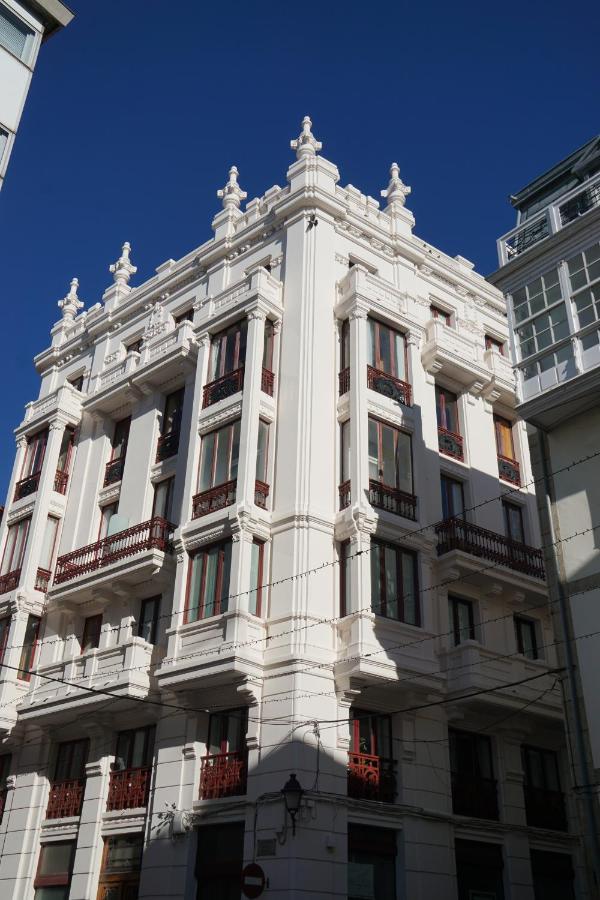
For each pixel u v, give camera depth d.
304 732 19.14
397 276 28.17
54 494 28.69
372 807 19.50
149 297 31.50
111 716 23.16
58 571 26.86
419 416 24.70
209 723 21.25
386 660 20.38
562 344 18.36
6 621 26.83
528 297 19.53
